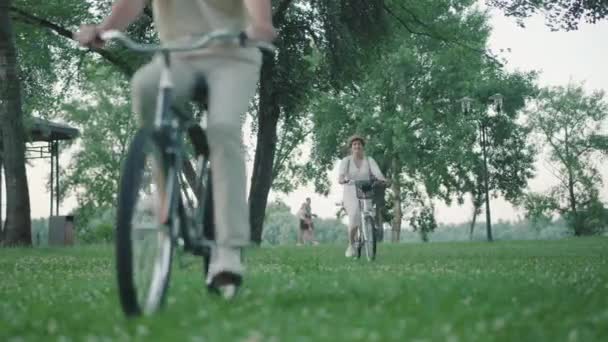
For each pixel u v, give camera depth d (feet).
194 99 17.79
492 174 229.86
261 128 96.37
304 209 160.45
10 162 94.12
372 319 13.06
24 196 94.43
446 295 17.10
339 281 22.38
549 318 13.42
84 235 177.27
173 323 12.89
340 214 214.28
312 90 98.12
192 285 21.86
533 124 282.56
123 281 13.88
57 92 122.52
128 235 13.92
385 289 18.69
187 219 16.52
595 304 15.62
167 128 15.43
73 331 13.52
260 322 12.67
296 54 93.25
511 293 18.33
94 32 17.26
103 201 241.96
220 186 17.10
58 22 102.01
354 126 203.62
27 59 109.29
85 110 239.50
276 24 92.99
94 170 244.22
